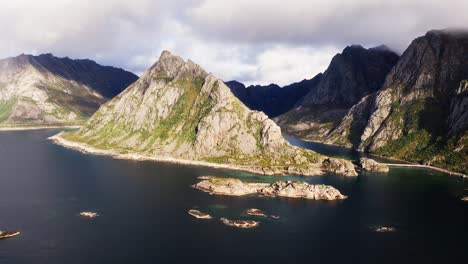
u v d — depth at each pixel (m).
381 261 156.50
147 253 154.75
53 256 148.75
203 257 153.62
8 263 142.12
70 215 193.62
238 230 182.75
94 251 154.38
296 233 182.25
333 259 156.75
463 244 175.25
